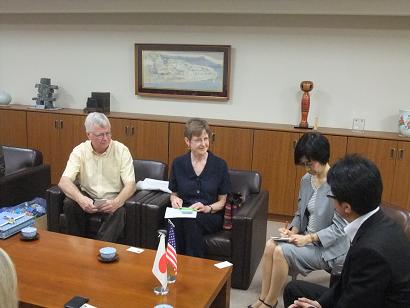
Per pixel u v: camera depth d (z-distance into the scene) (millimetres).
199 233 2768
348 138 3883
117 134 4570
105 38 4840
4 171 3660
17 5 4809
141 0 4379
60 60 5070
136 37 4734
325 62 4234
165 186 3121
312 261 2387
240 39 4418
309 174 2596
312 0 3926
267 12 4062
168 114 4805
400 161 3791
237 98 4551
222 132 4207
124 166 3100
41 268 2004
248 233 2723
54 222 3047
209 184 2918
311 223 2518
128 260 2117
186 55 4559
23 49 5195
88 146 3090
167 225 2826
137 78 4777
